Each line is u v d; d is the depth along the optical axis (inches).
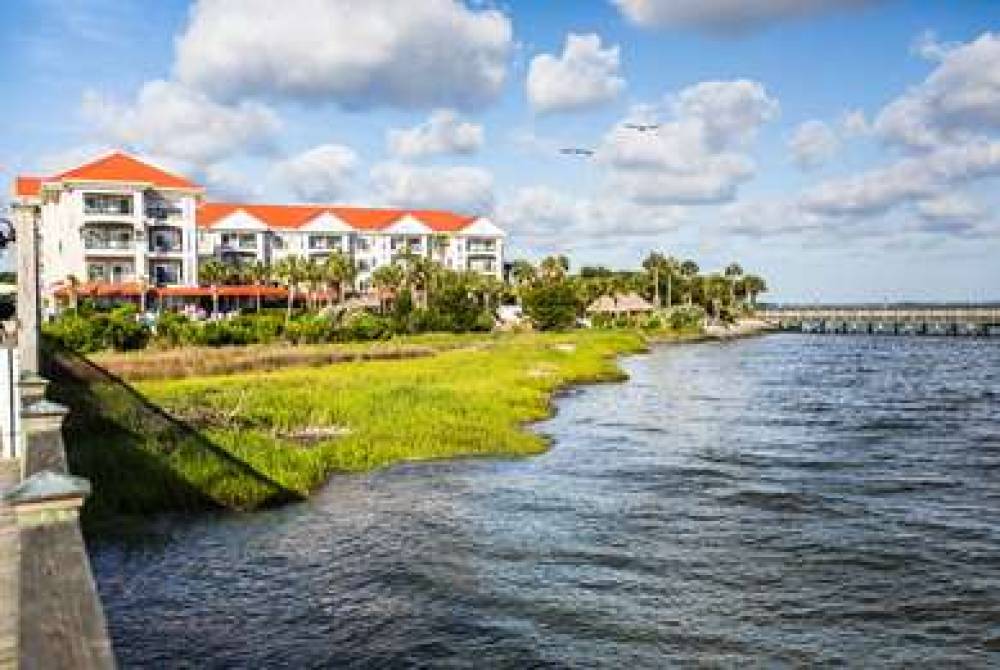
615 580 666.8
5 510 440.1
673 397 1999.3
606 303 5398.6
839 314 6609.3
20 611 150.1
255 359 2165.4
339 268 4047.7
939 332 5999.0
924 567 695.7
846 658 529.7
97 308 3075.8
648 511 879.7
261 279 4084.6
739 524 829.2
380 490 974.4
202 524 818.8
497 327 4239.7
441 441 1235.2
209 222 4480.8
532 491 972.6
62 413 319.3
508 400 1679.4
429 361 2422.5
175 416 1248.2
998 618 590.6
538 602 621.0
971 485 1002.1
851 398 1980.8
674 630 570.9
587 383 2324.1
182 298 3683.6
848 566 699.4
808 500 926.4
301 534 791.7
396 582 661.9
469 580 667.4
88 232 3427.7
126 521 815.1
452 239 5354.3
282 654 535.8
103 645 148.4
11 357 619.5
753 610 606.5
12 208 603.8
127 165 3619.6
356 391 1588.3
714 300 6766.7
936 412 1708.9
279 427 1294.3
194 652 537.6
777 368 2942.9
